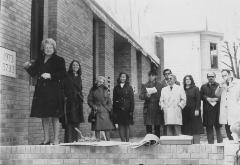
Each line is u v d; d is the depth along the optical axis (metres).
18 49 7.36
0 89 6.69
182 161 5.99
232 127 5.29
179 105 8.85
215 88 9.37
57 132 7.07
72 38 10.27
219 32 27.66
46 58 7.22
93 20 13.45
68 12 9.98
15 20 7.27
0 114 6.67
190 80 9.23
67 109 8.16
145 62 21.17
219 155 5.87
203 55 27.84
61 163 6.27
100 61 13.59
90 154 6.23
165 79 9.62
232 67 24.22
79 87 8.36
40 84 6.96
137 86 19.78
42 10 9.21
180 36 28.00
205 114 9.35
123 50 17.42
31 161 6.34
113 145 6.17
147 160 6.09
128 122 9.64
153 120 9.34
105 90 9.30
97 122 9.09
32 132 8.11
